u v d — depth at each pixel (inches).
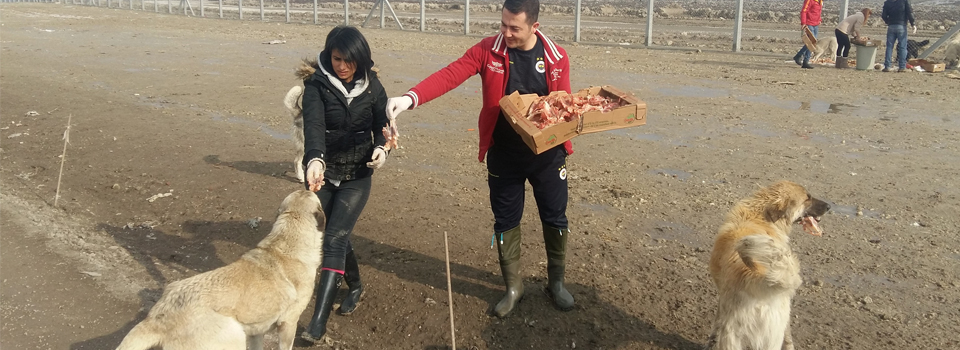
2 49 879.1
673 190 315.6
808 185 317.1
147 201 305.0
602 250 251.8
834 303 210.5
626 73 651.5
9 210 291.4
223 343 150.6
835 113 466.9
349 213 194.2
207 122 465.1
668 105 501.0
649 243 257.3
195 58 803.4
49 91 570.9
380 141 193.5
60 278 230.1
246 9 1948.8
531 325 201.9
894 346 187.3
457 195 315.9
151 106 516.7
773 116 459.8
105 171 349.1
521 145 193.3
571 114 176.9
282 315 167.5
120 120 464.8
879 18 1233.4
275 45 946.7
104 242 260.7
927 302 210.1
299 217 173.8
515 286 206.8
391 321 206.7
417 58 780.6
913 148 376.2
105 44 955.3
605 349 190.2
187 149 392.5
